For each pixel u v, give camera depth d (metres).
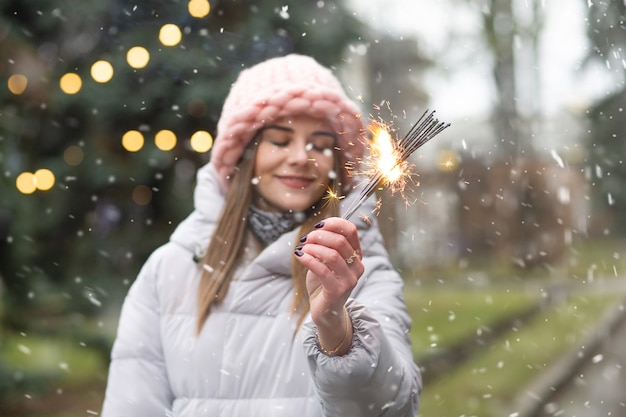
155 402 2.62
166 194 7.97
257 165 2.60
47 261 8.05
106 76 6.27
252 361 2.48
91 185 7.80
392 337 2.33
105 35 7.63
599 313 16.00
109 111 7.45
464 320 13.64
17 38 7.38
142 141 6.84
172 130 7.59
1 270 7.73
